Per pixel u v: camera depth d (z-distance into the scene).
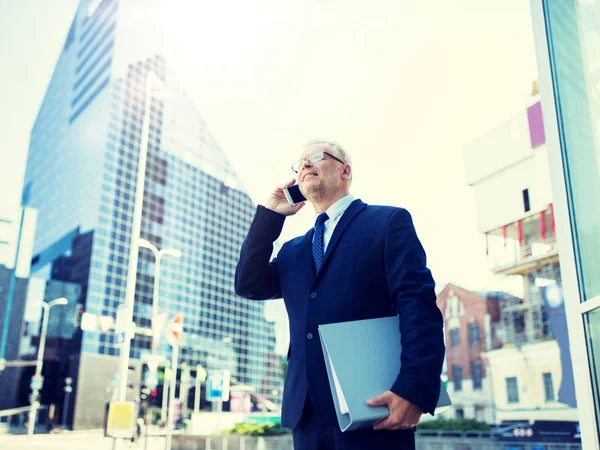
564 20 2.07
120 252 80.75
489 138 29.56
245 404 37.00
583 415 1.79
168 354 78.38
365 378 1.33
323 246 1.74
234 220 105.88
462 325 34.62
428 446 22.94
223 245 101.50
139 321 79.44
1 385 69.00
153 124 91.38
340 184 1.89
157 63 93.44
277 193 1.93
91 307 73.88
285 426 1.56
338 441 1.39
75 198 84.44
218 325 93.81
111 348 69.31
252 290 1.86
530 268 28.77
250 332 99.75
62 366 68.31
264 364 99.62
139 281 82.25
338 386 1.32
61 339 70.25
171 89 95.31
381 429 1.34
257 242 1.85
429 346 1.30
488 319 32.62
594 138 1.78
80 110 91.31
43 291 75.19
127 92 88.56
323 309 1.56
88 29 98.19
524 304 30.31
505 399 30.70
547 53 2.23
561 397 27.45
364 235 1.62
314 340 1.53
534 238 28.31
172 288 87.50
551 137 2.13
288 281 1.76
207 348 89.06
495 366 31.80
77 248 79.88
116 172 83.94
